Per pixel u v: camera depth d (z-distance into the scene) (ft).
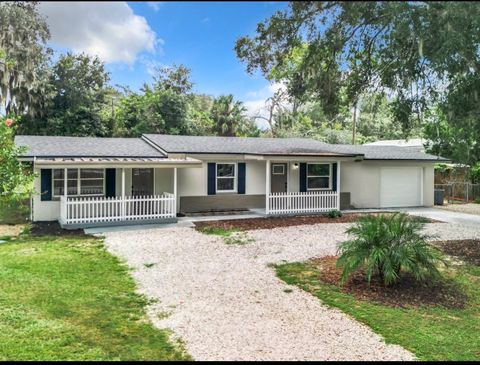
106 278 25.16
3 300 20.81
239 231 41.93
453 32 14.20
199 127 119.34
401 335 17.24
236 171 56.13
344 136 117.19
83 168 44.50
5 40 73.31
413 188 65.87
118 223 44.16
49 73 85.87
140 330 17.43
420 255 23.38
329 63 16.46
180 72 123.85
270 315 19.27
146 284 24.02
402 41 15.15
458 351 15.79
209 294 22.31
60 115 89.45
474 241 37.35
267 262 29.48
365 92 24.95
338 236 39.75
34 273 25.94
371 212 58.13
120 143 55.93
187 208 53.57
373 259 23.13
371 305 20.80
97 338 16.58
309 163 60.13
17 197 28.04
